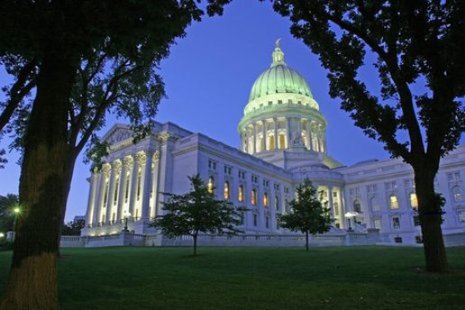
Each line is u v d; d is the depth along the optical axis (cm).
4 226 6228
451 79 1484
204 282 1355
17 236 822
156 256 2477
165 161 7200
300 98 12088
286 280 1387
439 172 8275
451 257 2119
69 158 2338
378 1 1675
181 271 1695
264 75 12762
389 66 1692
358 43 1839
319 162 10206
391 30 1667
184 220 2631
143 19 1126
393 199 8869
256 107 12225
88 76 2597
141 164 7550
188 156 7044
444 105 1520
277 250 2997
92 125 2469
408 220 8450
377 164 9369
